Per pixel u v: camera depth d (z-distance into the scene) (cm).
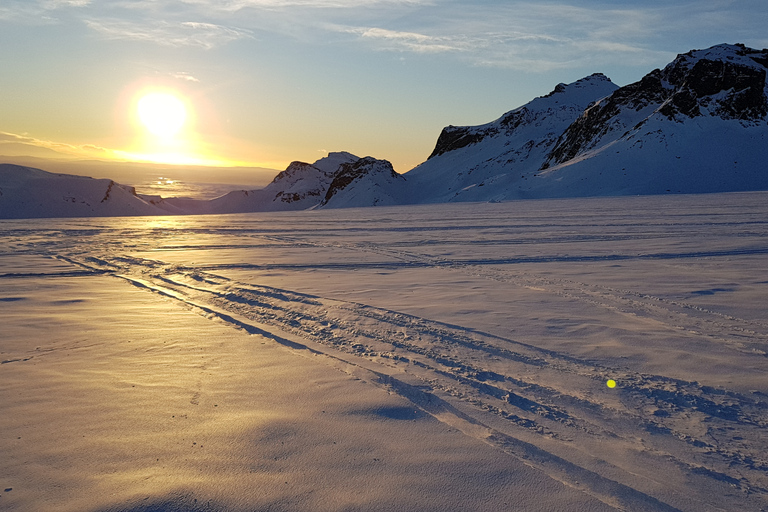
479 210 5672
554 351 695
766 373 601
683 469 393
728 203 4609
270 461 390
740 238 2109
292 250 2206
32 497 341
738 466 400
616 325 832
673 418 487
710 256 1659
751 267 1417
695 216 3306
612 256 1745
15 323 893
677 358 660
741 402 521
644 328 811
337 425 460
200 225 4112
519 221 3612
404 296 1123
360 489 351
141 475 368
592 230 2705
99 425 457
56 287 1329
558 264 1611
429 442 427
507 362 653
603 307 976
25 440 427
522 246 2130
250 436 434
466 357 675
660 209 4197
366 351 714
